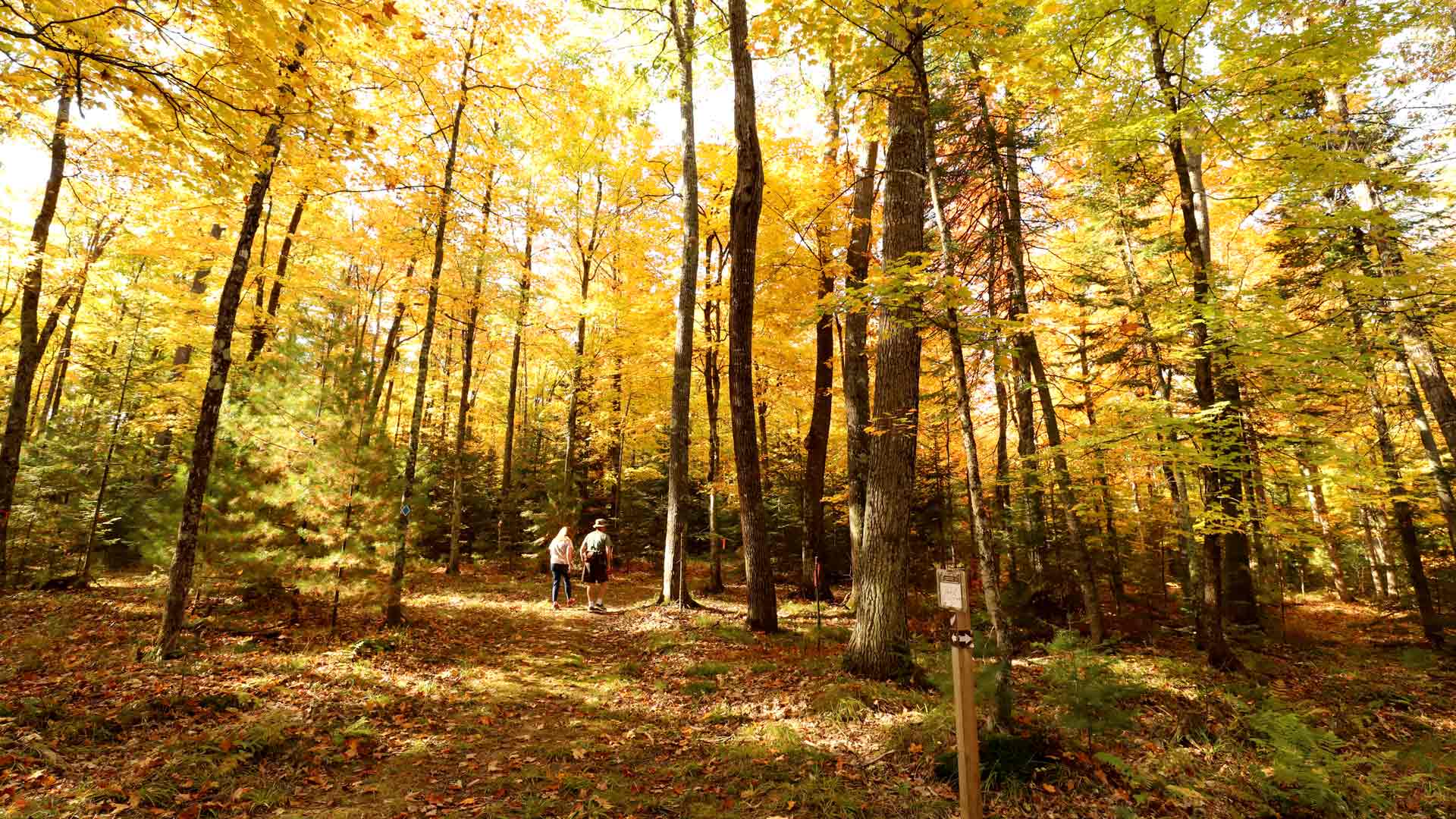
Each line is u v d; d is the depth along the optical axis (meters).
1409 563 11.02
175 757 3.99
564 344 17.08
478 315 15.66
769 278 12.32
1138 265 12.70
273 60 4.89
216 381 6.76
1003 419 11.23
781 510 15.97
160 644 6.18
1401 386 12.95
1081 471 10.71
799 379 15.66
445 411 21.27
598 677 6.90
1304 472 10.25
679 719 5.60
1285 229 8.04
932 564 13.36
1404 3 6.39
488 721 5.36
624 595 13.20
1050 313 12.09
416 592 11.68
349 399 8.05
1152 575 12.81
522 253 14.23
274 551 7.55
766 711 5.73
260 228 14.70
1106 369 12.02
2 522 9.52
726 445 18.62
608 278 17.97
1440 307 9.33
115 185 10.42
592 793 4.07
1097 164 9.12
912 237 6.98
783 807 3.85
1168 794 4.19
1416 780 4.42
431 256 12.48
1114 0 7.14
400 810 3.79
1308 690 7.55
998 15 5.54
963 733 3.40
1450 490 10.52
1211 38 7.48
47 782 3.58
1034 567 11.96
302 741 4.55
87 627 7.31
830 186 12.02
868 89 6.55
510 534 18.31
